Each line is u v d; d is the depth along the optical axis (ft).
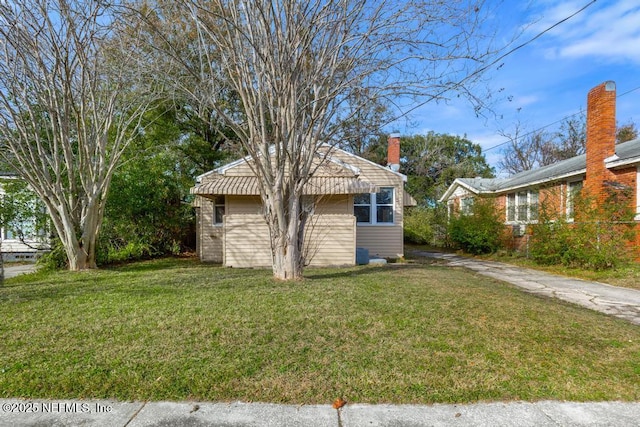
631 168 36.63
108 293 19.81
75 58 27.81
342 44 21.56
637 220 35.45
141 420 8.43
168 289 20.79
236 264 34.17
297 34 20.88
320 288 20.67
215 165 62.44
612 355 12.05
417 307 16.84
